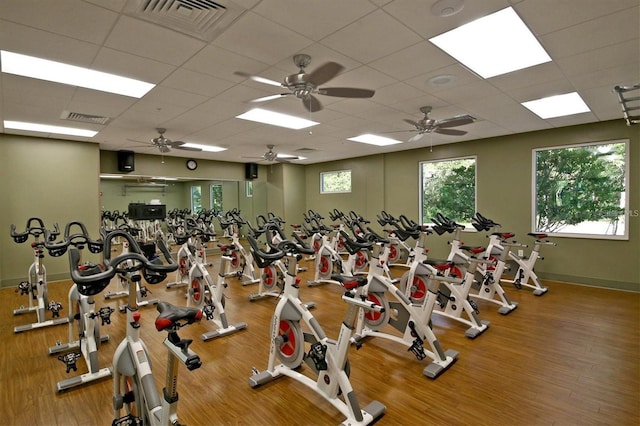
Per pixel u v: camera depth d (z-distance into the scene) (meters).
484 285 4.34
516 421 2.04
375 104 4.00
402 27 2.27
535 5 2.03
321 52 2.63
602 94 3.71
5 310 4.20
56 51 2.52
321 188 9.47
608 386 2.40
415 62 2.84
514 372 2.61
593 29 2.32
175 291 5.10
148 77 3.06
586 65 2.93
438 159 6.86
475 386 2.42
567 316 3.83
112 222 6.85
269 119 4.67
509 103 4.01
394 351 2.99
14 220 5.38
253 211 9.34
